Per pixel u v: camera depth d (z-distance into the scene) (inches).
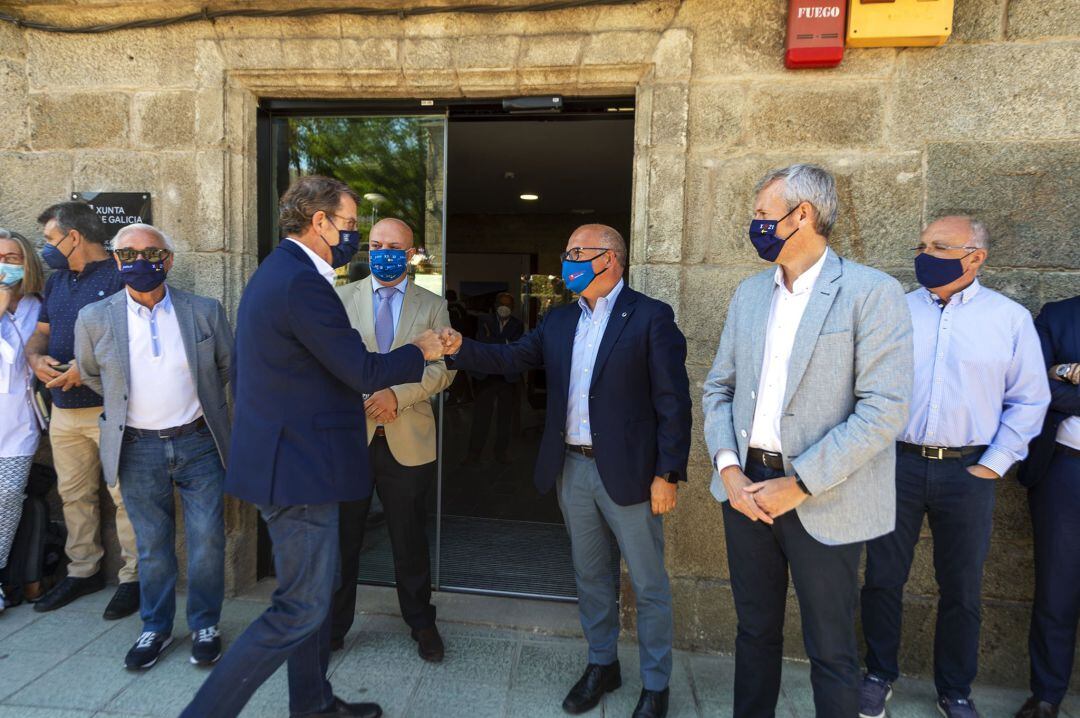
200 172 111.7
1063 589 85.4
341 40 107.4
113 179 114.6
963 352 84.6
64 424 106.9
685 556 104.9
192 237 114.0
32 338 107.1
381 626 108.4
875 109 98.2
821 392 64.6
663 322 82.7
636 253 105.2
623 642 105.7
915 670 99.8
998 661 98.0
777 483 64.8
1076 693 95.3
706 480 103.7
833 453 61.4
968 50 95.7
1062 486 85.0
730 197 101.6
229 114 111.8
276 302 66.3
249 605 113.6
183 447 96.4
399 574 97.2
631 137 203.3
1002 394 84.6
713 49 100.6
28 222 116.9
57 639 101.1
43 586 114.4
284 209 73.3
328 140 120.5
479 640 105.1
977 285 86.7
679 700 91.4
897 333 62.4
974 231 83.3
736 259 102.0
